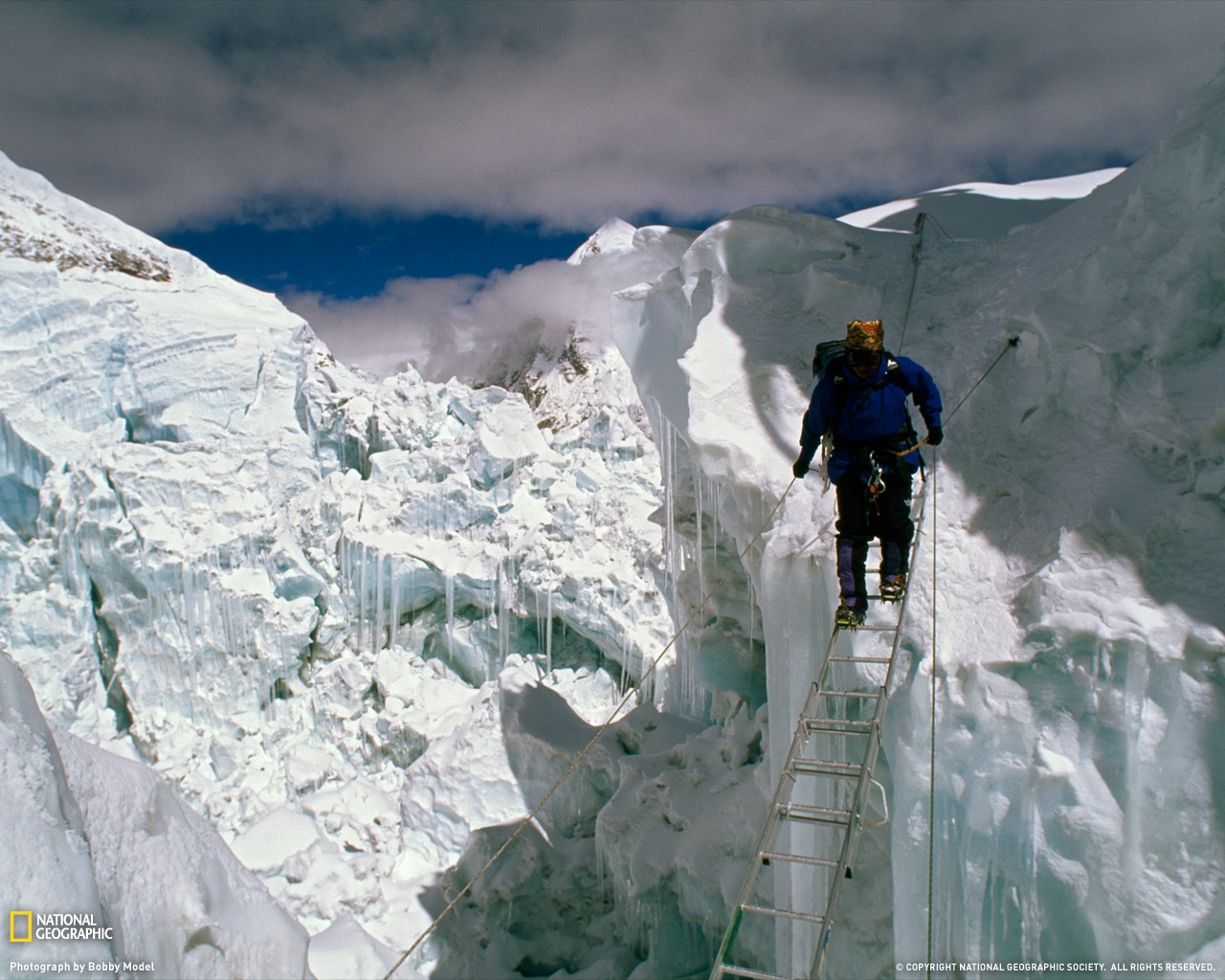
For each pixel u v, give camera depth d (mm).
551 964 10477
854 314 7883
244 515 16641
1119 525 5203
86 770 2992
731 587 10219
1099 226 6688
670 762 11047
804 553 6309
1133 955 4531
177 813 3449
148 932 2781
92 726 15719
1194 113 6320
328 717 16688
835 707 6000
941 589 5609
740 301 8336
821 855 6375
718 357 7805
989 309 7074
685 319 9641
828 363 4883
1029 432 6164
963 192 11977
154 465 16562
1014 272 7262
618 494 18531
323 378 19844
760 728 9320
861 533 4734
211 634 16047
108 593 16062
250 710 16188
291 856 11969
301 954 3730
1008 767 5035
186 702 15984
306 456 18594
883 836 6078
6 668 2732
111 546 15734
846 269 8133
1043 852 4832
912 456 4840
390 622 18297
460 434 20125
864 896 6258
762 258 8703
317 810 13852
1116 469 5488
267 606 16266
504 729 13781
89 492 15914
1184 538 5043
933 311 7695
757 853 3650
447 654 18844
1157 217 5973
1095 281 6145
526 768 13211
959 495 6062
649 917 9422
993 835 5035
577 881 10836
